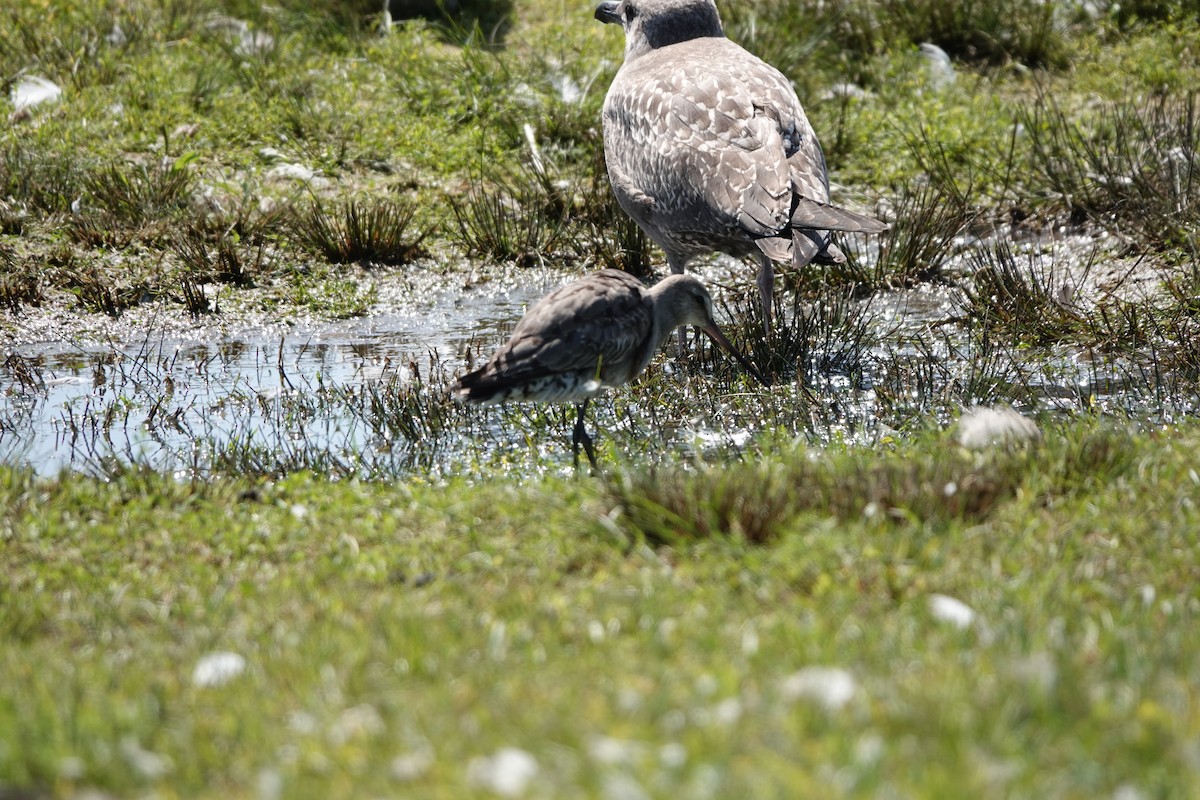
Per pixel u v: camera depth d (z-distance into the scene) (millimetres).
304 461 11094
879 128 19125
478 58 20031
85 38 20672
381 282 16266
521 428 12188
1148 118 18703
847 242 16703
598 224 17266
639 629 6926
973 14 21859
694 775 5207
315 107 19422
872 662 6316
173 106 19125
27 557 8695
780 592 7430
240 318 15219
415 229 17359
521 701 6016
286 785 5406
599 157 17672
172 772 5652
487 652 6664
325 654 6676
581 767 5352
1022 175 17781
